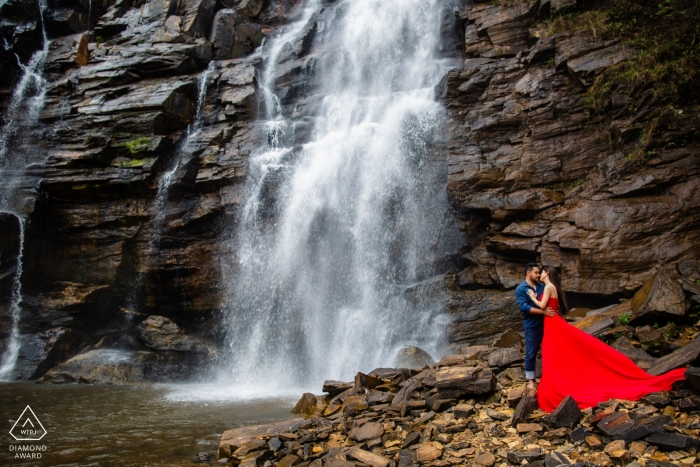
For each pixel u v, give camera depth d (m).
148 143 17.48
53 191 17.44
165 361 14.94
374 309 14.14
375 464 5.16
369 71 19.67
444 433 5.71
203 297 16.70
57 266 17.45
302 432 6.46
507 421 5.73
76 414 9.35
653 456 4.52
